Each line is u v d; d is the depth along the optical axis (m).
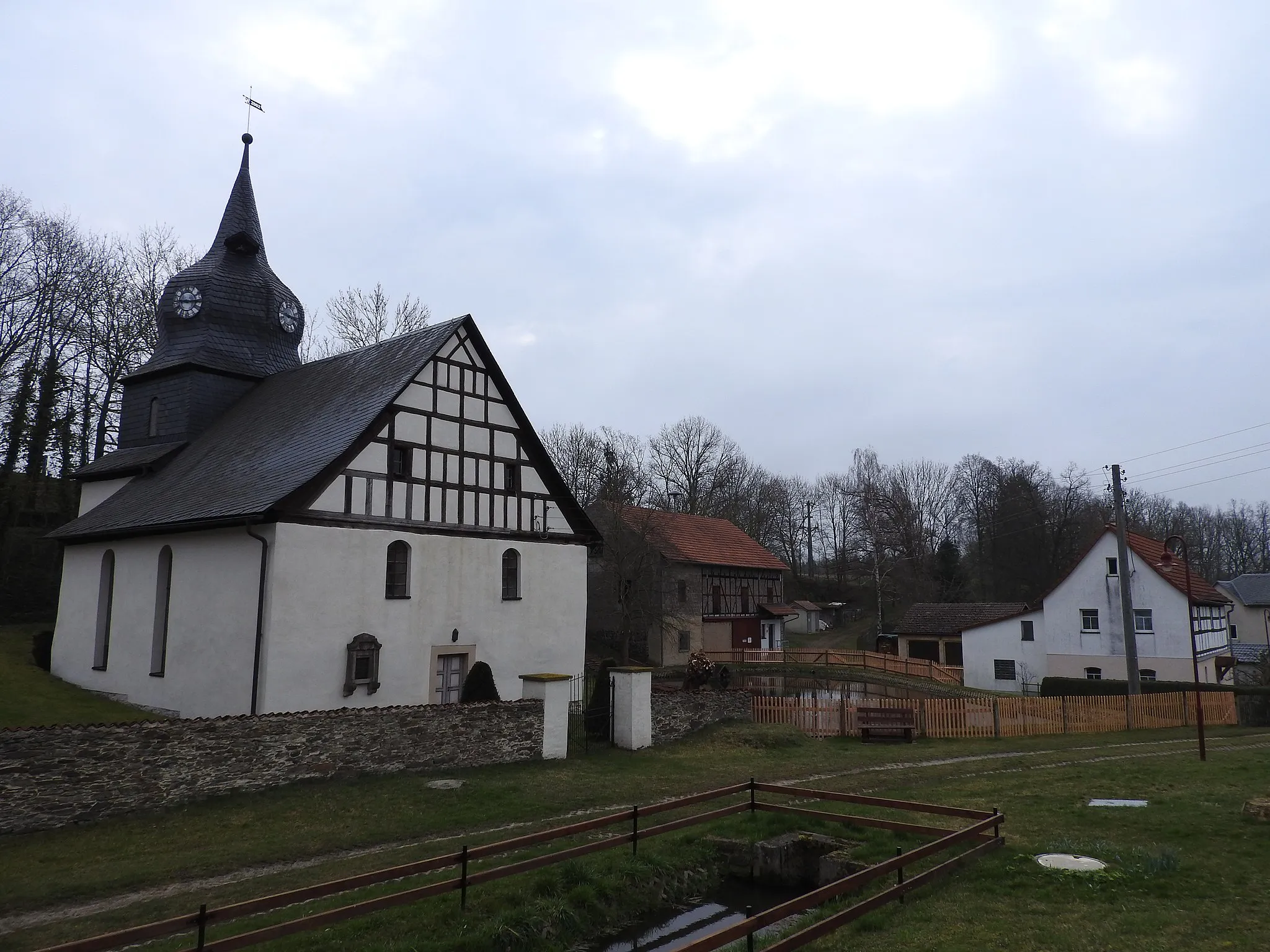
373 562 19.27
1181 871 8.53
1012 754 19.19
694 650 42.47
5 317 34.56
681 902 9.55
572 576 24.52
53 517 36.66
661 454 63.81
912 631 48.25
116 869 9.92
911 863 9.03
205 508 19.33
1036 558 62.53
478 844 10.94
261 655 17.12
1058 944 6.71
